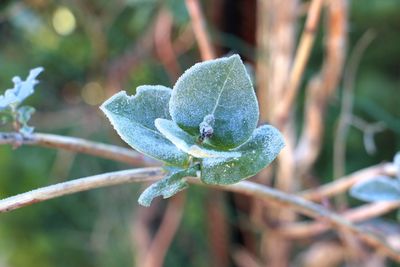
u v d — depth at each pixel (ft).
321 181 2.83
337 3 1.64
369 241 1.30
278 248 2.21
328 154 2.83
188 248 2.68
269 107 1.82
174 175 0.93
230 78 0.93
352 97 2.27
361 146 2.85
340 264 2.46
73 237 2.82
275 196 1.22
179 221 2.45
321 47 2.64
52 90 2.56
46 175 2.67
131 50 2.36
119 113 0.94
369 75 2.98
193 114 0.93
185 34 2.23
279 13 1.80
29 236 2.85
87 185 1.02
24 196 0.99
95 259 2.80
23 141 1.20
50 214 2.85
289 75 1.79
